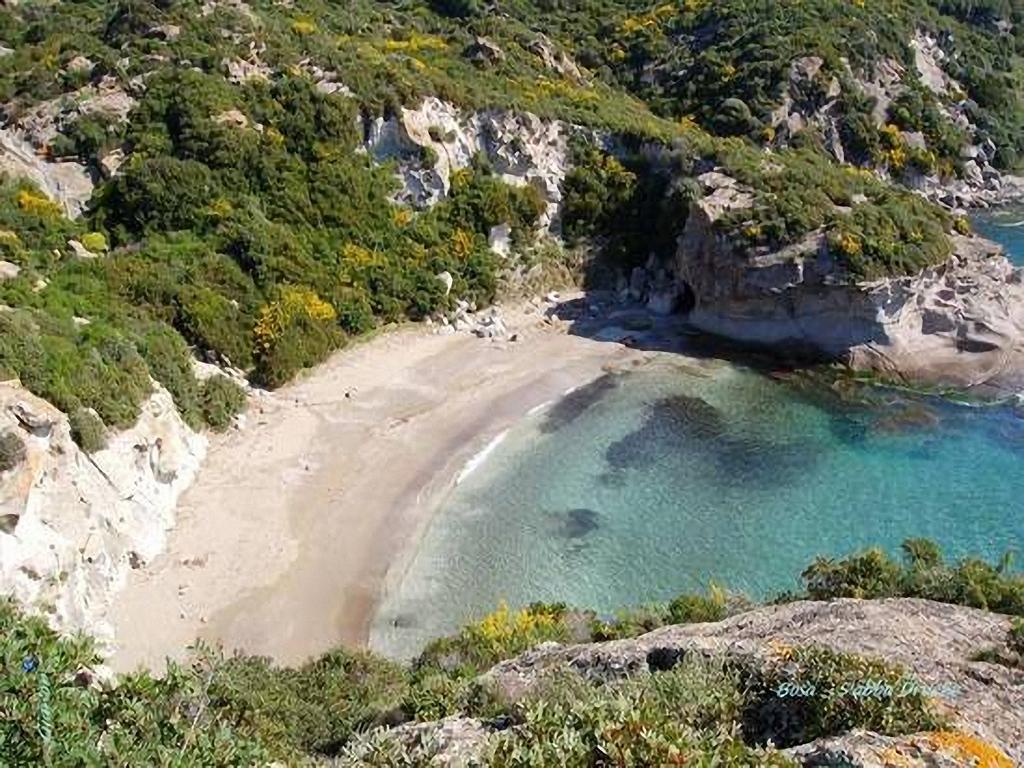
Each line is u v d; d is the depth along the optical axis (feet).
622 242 215.92
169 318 154.10
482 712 58.23
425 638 104.53
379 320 184.65
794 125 268.21
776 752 33.40
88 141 184.14
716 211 191.01
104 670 85.97
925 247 180.96
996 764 37.88
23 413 98.12
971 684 55.16
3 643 33.45
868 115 278.87
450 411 157.58
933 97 299.58
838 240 175.01
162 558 113.91
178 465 127.13
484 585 114.32
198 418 139.64
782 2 308.40
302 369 164.25
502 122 216.95
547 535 124.98
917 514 130.72
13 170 175.94
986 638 68.18
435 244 200.34
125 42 209.77
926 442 151.33
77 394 112.57
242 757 34.22
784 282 178.91
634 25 319.88
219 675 54.29
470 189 209.56
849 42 287.89
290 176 188.75
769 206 186.60
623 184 219.41
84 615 98.22
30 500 94.99
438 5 314.96
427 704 62.49
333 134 196.85
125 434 116.47
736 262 184.14
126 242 172.55
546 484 137.59
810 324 181.27
